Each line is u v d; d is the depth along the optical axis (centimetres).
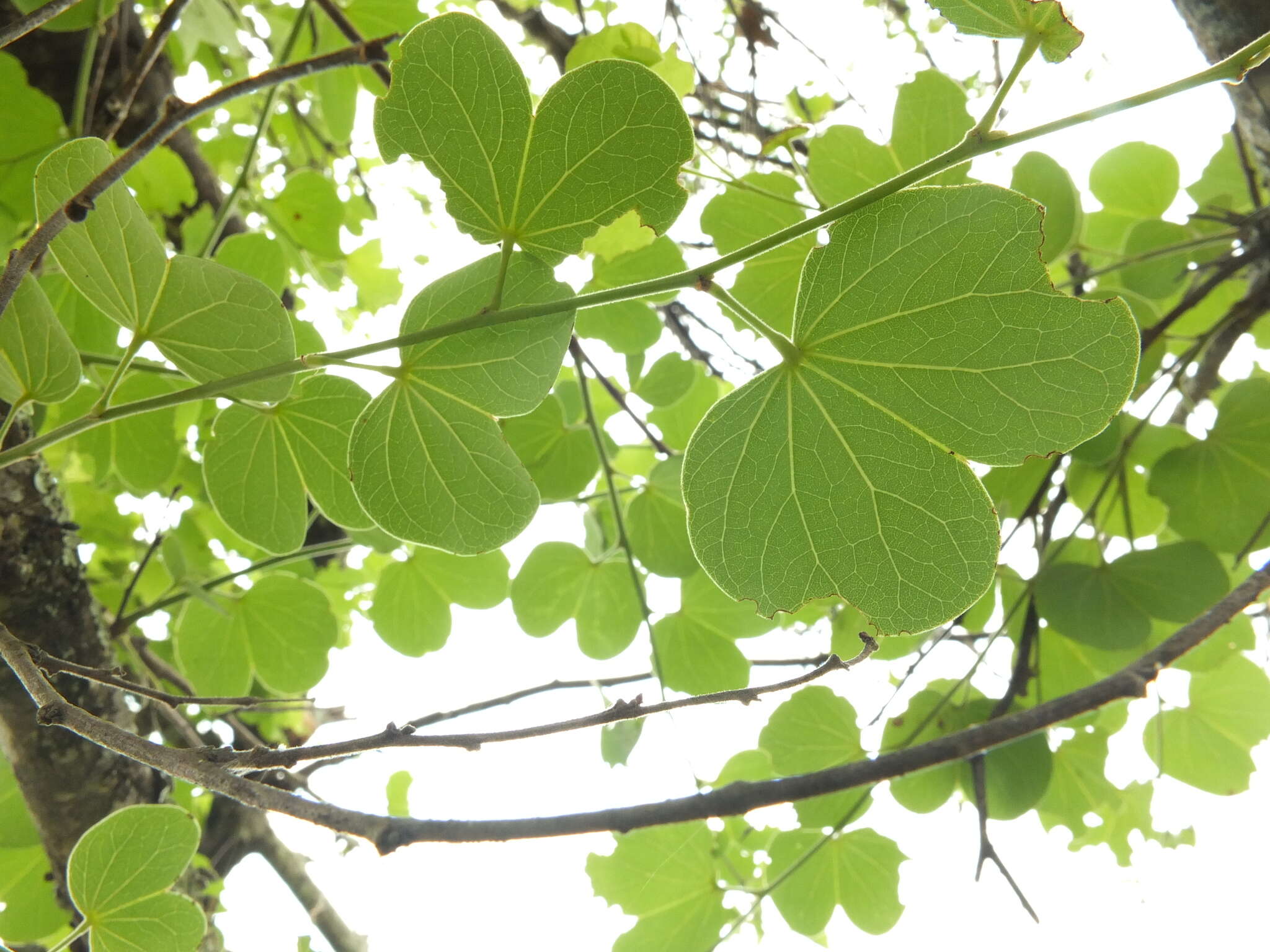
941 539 51
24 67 73
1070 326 47
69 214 48
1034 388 48
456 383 54
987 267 48
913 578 52
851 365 51
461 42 49
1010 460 49
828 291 50
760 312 69
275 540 60
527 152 51
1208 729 73
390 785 81
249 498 59
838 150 67
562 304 52
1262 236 69
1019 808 68
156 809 58
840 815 70
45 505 64
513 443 73
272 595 71
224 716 86
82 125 68
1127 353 46
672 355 76
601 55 65
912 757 55
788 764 71
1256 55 42
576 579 73
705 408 81
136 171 80
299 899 89
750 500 53
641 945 71
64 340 55
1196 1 65
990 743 56
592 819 48
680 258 69
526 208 52
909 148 66
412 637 75
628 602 73
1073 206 67
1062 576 69
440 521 55
